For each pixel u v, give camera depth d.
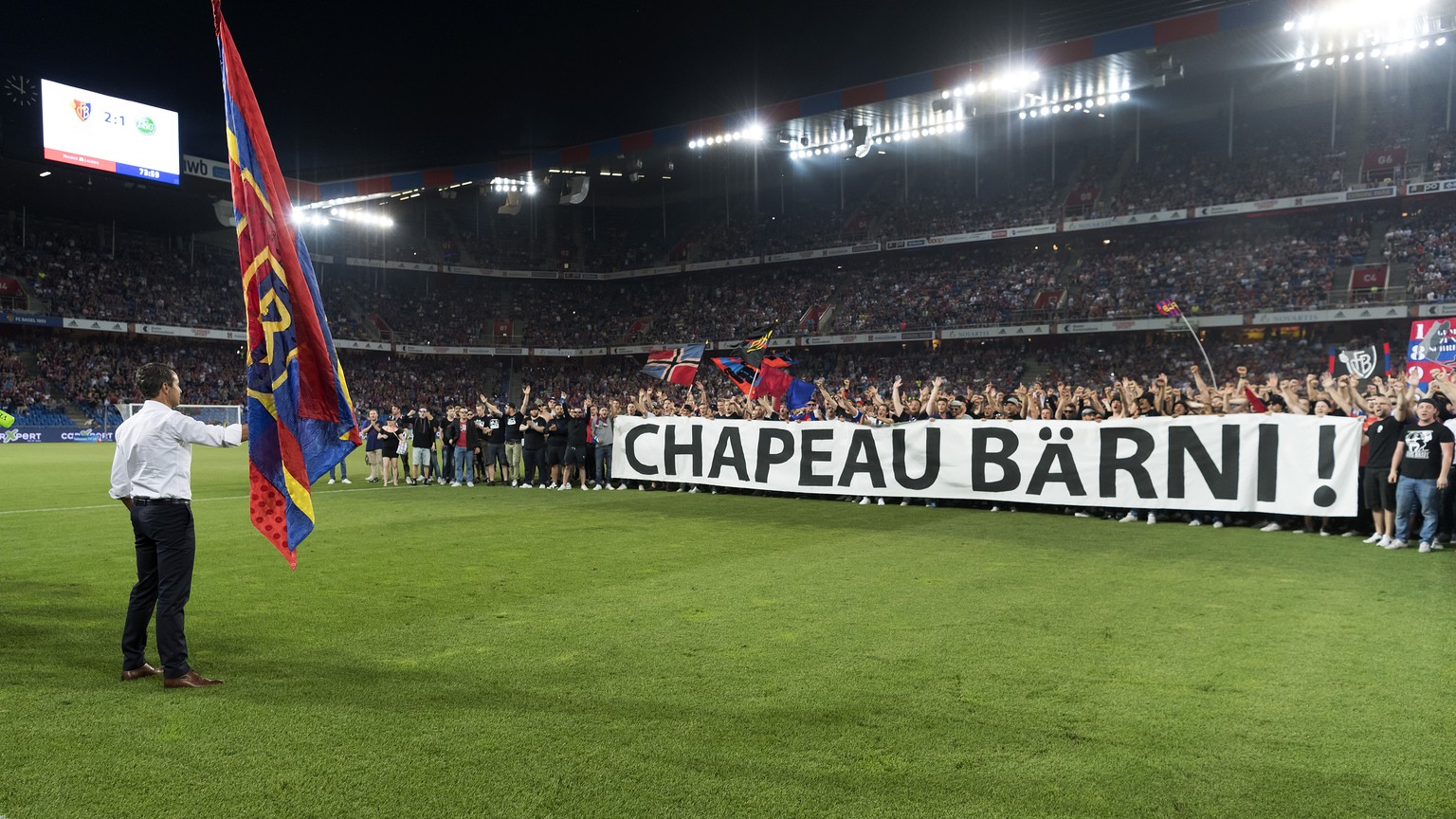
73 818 3.29
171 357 46.50
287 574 8.16
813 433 15.23
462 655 5.50
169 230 48.56
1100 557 9.23
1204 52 29.86
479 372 54.00
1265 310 35.03
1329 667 5.29
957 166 47.25
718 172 50.72
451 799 3.47
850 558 9.14
